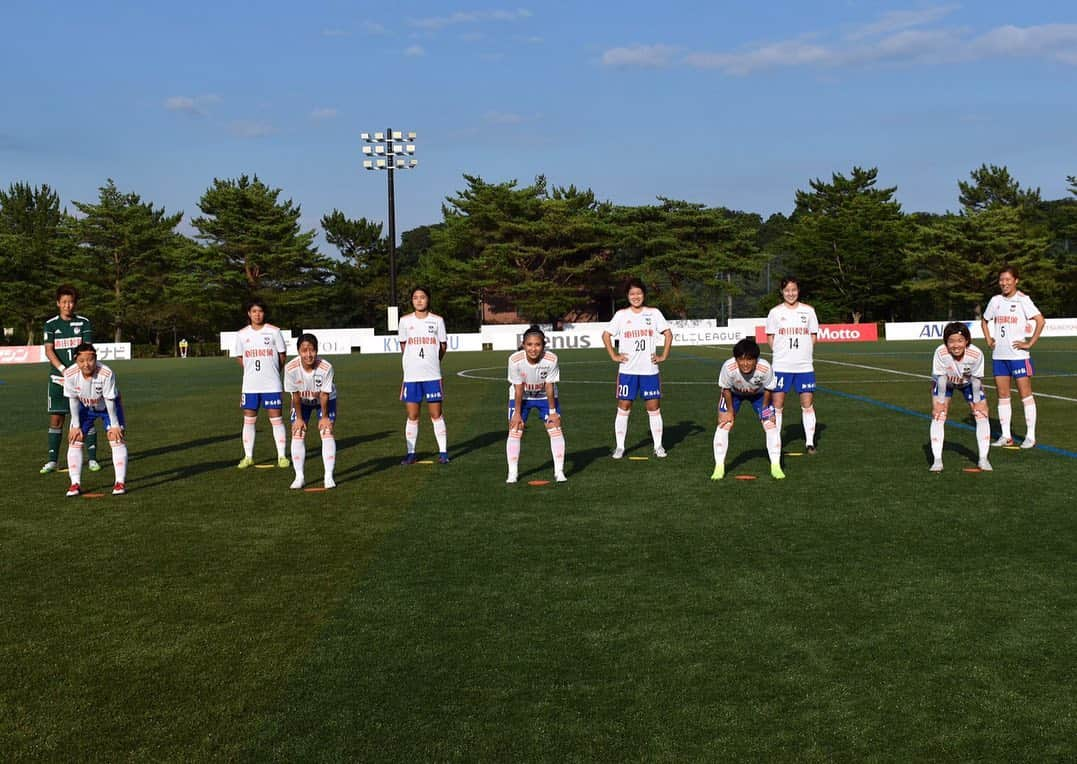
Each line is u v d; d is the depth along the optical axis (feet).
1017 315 32.40
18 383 85.76
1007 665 13.29
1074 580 17.16
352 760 10.88
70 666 13.80
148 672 13.53
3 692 12.91
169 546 20.93
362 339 156.35
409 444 32.09
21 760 10.99
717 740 11.21
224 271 203.31
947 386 28.19
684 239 212.64
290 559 19.63
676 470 29.66
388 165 127.54
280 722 11.87
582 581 17.65
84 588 17.74
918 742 11.10
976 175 222.48
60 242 205.87
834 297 213.05
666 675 13.12
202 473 30.96
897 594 16.51
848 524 21.75
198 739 11.45
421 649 14.25
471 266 199.72
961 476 27.50
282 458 32.12
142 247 213.46
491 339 155.22
